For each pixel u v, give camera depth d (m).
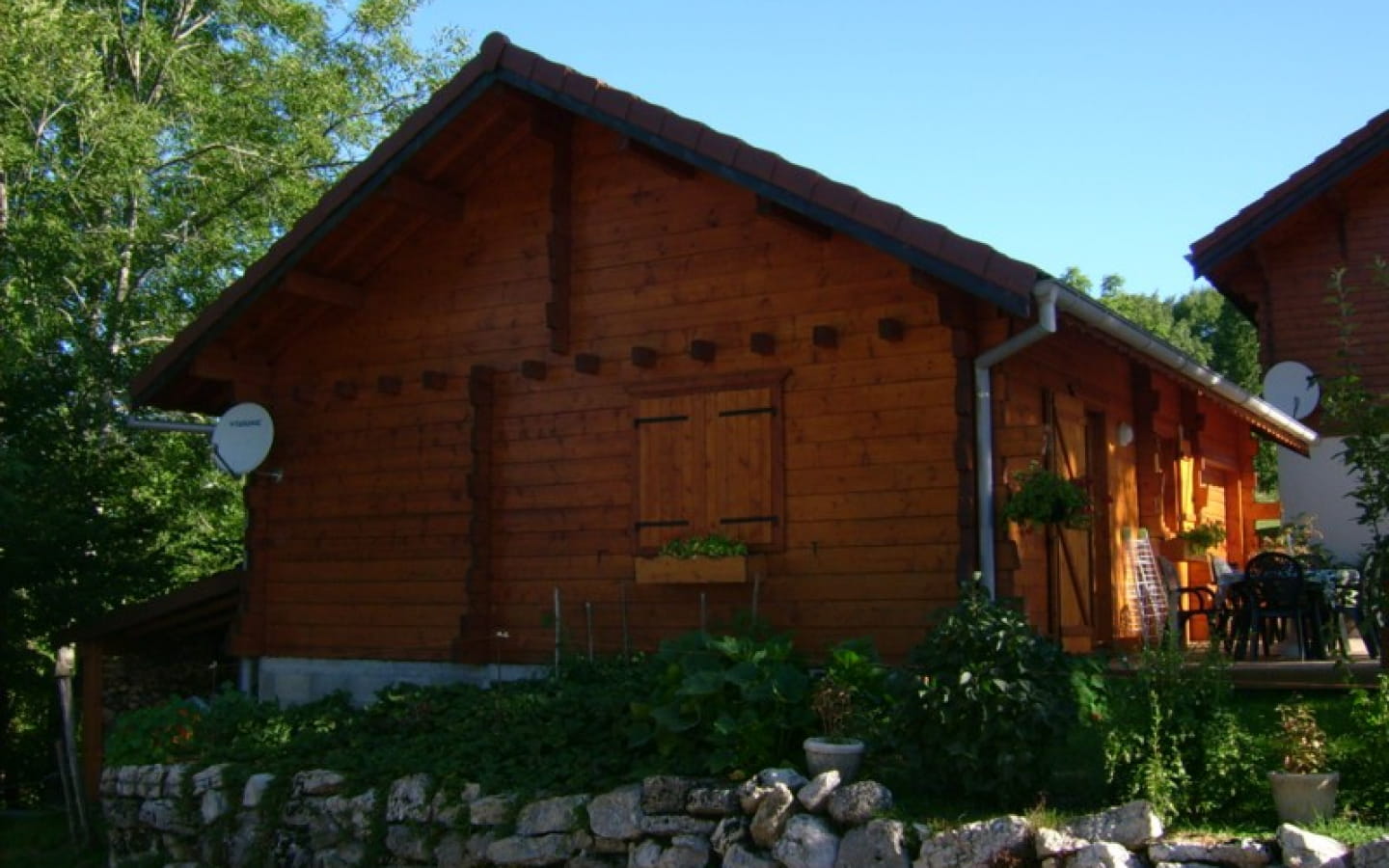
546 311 10.79
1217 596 11.85
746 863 7.06
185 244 20.61
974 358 9.09
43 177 19.42
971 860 6.30
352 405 12.02
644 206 10.66
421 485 11.55
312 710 11.20
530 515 10.95
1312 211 15.12
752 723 7.66
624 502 10.48
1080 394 11.12
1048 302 8.16
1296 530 12.34
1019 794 6.76
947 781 6.96
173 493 19.80
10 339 16.66
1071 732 7.29
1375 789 6.45
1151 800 6.37
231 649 12.19
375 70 22.83
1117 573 11.80
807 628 9.55
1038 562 9.86
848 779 7.23
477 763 8.74
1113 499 11.89
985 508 9.03
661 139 9.54
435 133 10.60
